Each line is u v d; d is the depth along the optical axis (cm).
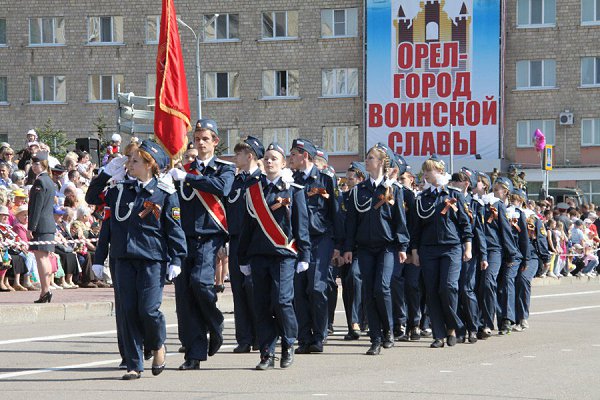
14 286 2412
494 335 1858
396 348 1623
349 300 1767
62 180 2703
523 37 6316
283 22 6500
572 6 6266
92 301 2161
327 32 6456
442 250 1639
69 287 2548
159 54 2128
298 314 1556
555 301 2728
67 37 6625
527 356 1511
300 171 1609
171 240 1225
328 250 1583
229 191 1373
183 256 1234
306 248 1352
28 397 1109
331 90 6469
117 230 1222
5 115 6669
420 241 1653
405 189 1672
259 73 6512
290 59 6481
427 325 1848
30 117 6656
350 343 1702
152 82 6594
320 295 1555
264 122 6519
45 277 2088
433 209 1638
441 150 6238
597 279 4228
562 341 1731
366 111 6309
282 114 6500
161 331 1248
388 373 1317
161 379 1249
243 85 6531
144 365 1360
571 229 4103
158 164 1229
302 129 6500
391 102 6281
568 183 6284
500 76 6203
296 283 1559
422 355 1530
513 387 1194
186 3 6512
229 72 6544
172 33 2152
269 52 6500
